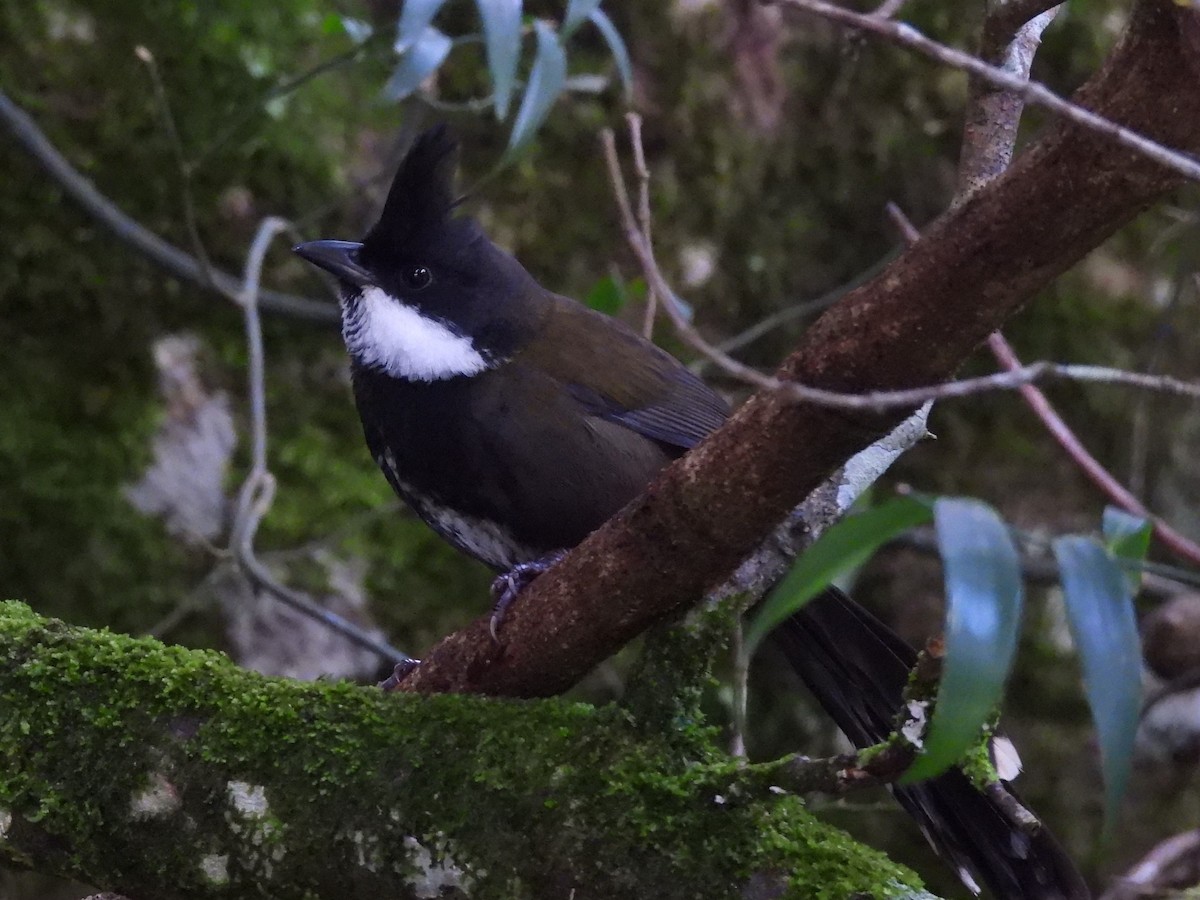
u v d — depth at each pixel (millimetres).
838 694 6160
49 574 9102
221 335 9844
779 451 4098
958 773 5234
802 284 10938
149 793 4758
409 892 4594
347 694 4781
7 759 4832
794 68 11039
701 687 4699
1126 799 10250
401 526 9992
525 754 4555
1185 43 3242
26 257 9375
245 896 4758
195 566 9383
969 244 3639
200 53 9828
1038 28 5379
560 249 10492
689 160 10766
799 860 4277
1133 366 10773
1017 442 10758
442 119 10375
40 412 9312
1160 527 7367
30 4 9547
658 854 4367
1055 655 10539
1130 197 3477
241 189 9906
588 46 10789
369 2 10719
